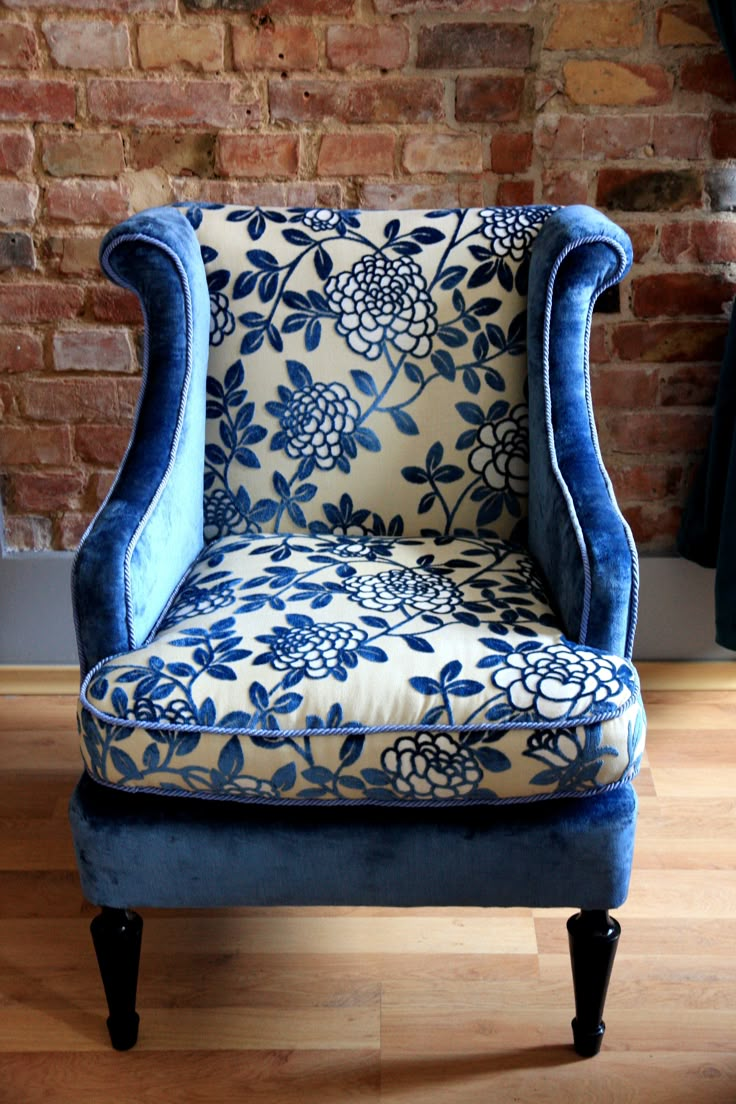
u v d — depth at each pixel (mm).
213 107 1754
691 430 1918
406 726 1065
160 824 1122
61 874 1544
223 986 1359
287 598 1249
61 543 1998
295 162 1790
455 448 1479
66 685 1990
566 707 1065
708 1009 1318
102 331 1872
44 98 1740
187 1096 1217
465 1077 1234
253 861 1133
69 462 1951
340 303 1476
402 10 1699
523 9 1697
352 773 1076
